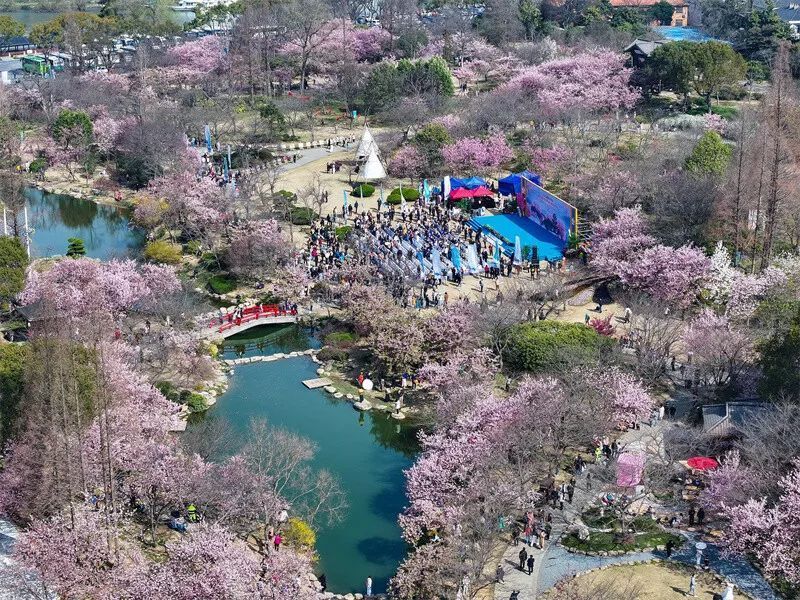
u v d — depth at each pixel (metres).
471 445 97.00
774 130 149.12
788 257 134.62
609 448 104.38
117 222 191.88
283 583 81.06
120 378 105.19
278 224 166.75
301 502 101.38
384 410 120.00
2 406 99.06
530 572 88.62
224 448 106.19
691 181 155.12
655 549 91.12
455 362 118.19
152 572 77.94
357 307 134.50
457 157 196.50
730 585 83.38
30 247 168.62
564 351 115.69
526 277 149.38
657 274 135.75
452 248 155.25
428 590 84.75
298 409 121.38
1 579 81.56
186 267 160.12
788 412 96.06
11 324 134.12
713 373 115.38
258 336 141.62
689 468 101.75
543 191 167.00
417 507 92.75
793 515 85.19
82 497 92.44
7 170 194.88
